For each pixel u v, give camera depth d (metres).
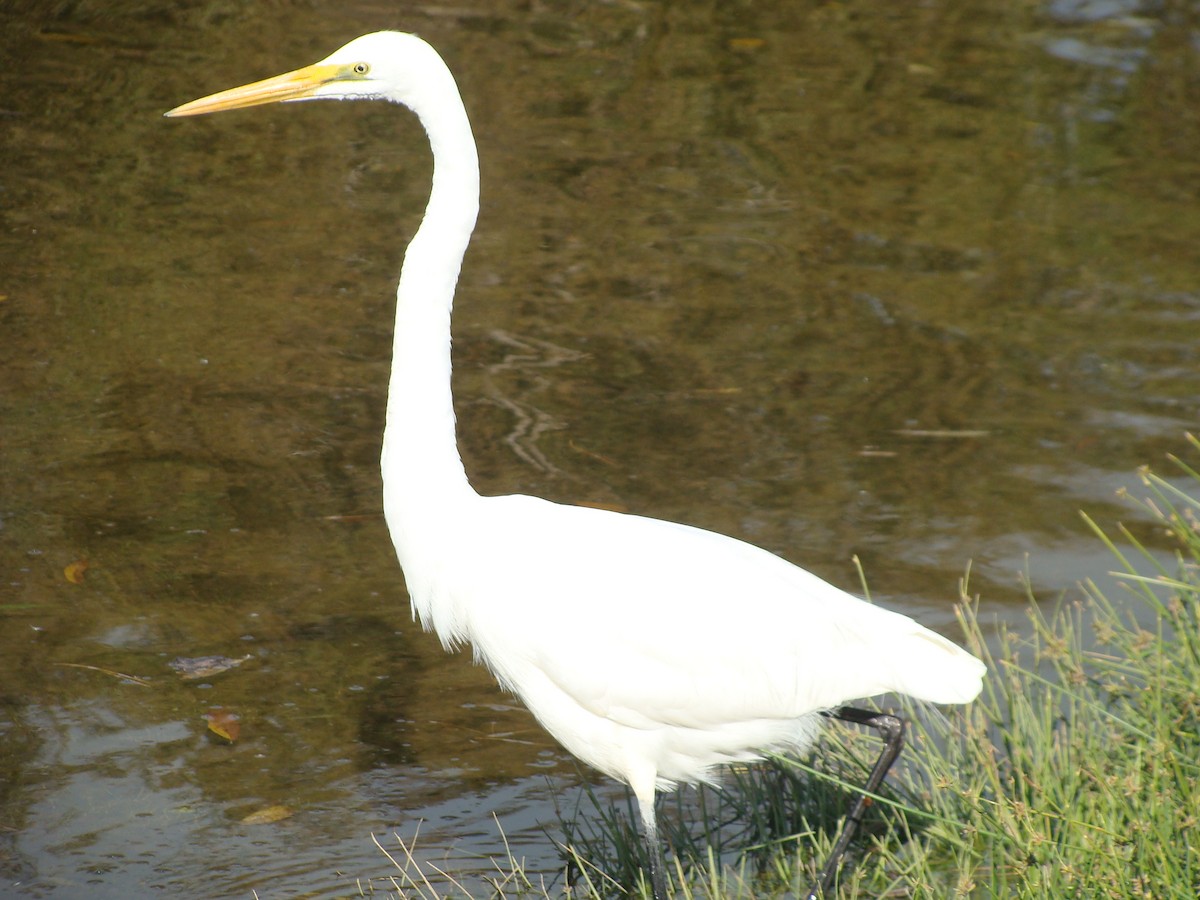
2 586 9.07
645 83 18.48
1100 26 21.20
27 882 6.78
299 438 11.05
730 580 6.42
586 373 12.20
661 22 20.50
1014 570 9.60
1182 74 19.58
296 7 19.47
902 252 14.76
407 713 8.26
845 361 12.60
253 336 12.43
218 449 10.84
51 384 11.45
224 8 19.20
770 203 15.66
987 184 16.45
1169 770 6.16
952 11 21.61
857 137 17.44
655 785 6.95
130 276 13.18
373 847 7.14
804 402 11.91
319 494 10.37
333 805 7.46
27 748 7.73
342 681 8.49
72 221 14.05
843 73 19.25
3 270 13.02
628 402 11.77
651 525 6.76
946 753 7.61
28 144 15.42
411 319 6.62
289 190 15.11
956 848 6.74
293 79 6.64
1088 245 15.11
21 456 10.49
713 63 19.27
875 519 10.23
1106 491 10.64
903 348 12.88
